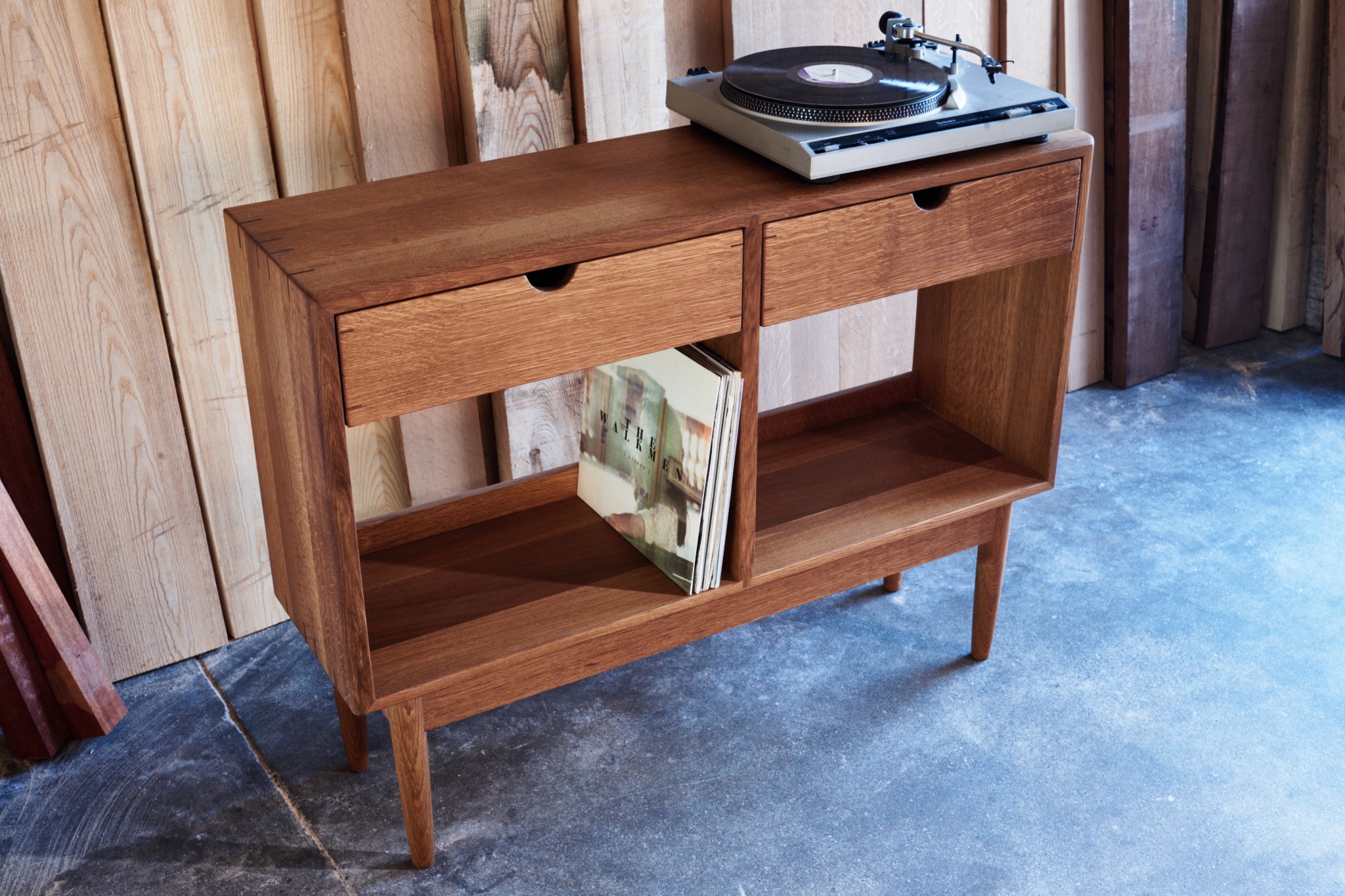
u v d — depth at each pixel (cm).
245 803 177
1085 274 264
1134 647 202
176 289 182
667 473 165
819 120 153
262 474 165
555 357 142
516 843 170
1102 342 274
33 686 179
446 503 179
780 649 205
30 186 167
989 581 193
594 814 174
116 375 182
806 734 187
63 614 180
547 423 212
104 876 165
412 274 129
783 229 148
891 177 154
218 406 192
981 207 161
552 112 198
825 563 177
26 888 163
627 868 165
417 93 190
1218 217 273
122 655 198
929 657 202
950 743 184
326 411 130
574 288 139
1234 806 172
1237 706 189
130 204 175
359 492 210
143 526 192
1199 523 230
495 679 158
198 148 178
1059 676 196
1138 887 160
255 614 208
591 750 185
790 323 233
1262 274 286
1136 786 175
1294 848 165
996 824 170
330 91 184
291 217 147
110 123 171
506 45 189
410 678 150
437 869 166
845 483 189
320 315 125
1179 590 214
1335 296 277
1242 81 261
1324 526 228
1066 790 175
